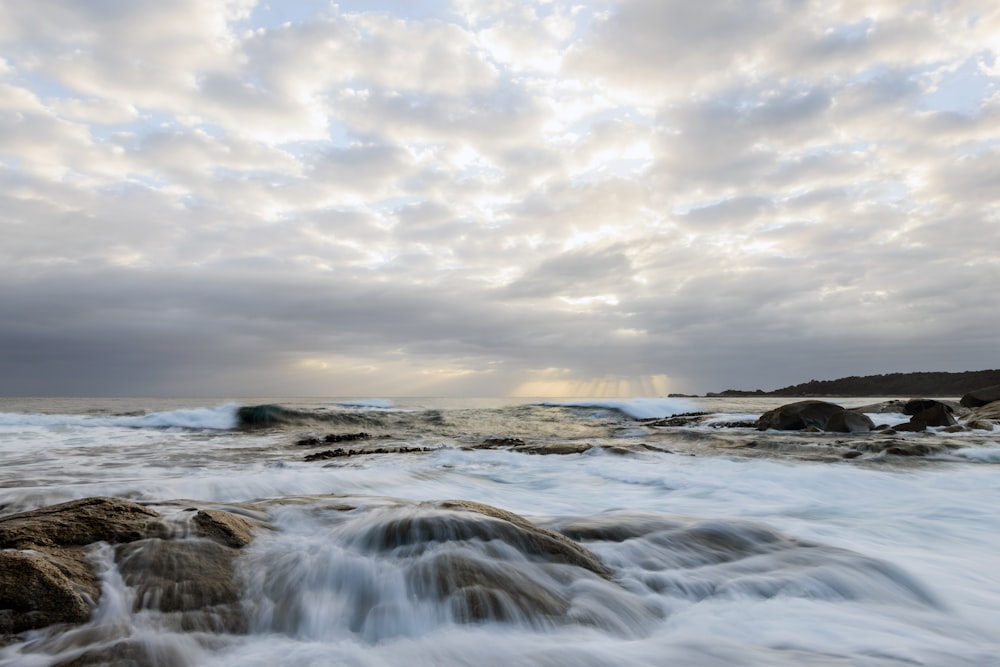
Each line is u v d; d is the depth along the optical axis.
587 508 8.80
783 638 4.11
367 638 4.06
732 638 4.09
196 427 26.70
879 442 15.96
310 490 9.50
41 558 4.16
